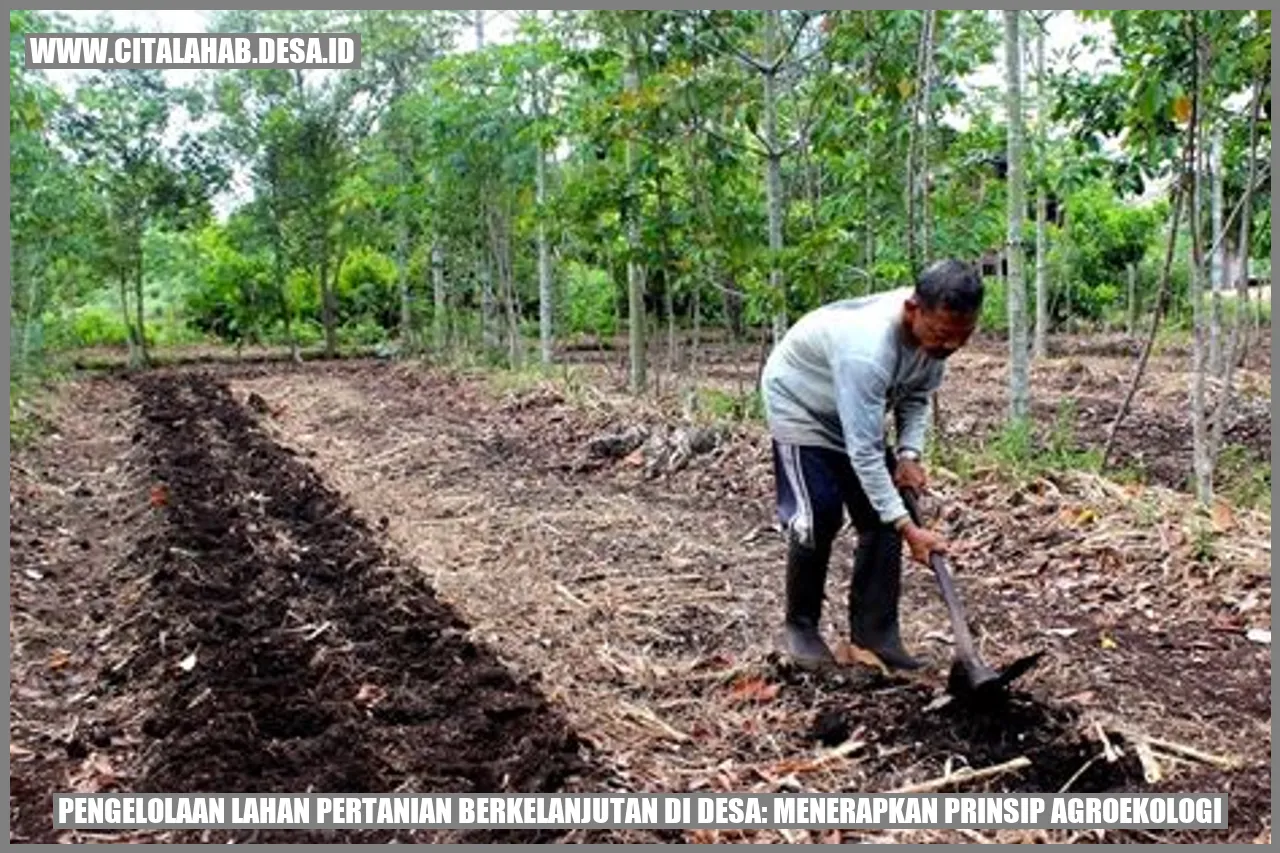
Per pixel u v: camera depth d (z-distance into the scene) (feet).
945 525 24.27
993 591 20.79
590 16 35.91
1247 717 15.53
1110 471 29.43
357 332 88.12
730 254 33.71
